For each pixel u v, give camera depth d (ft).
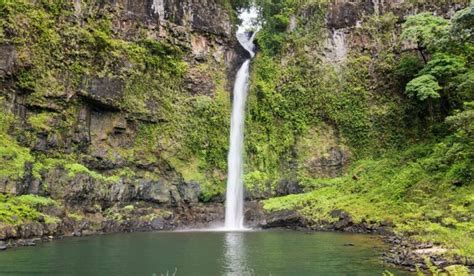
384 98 124.57
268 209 103.96
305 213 97.91
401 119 120.88
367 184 101.86
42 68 91.91
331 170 119.85
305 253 59.93
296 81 128.26
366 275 45.44
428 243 58.13
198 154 113.60
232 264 51.98
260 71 130.21
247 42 137.28
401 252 56.24
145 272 47.29
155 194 101.55
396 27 129.70
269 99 125.29
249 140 121.90
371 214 87.86
